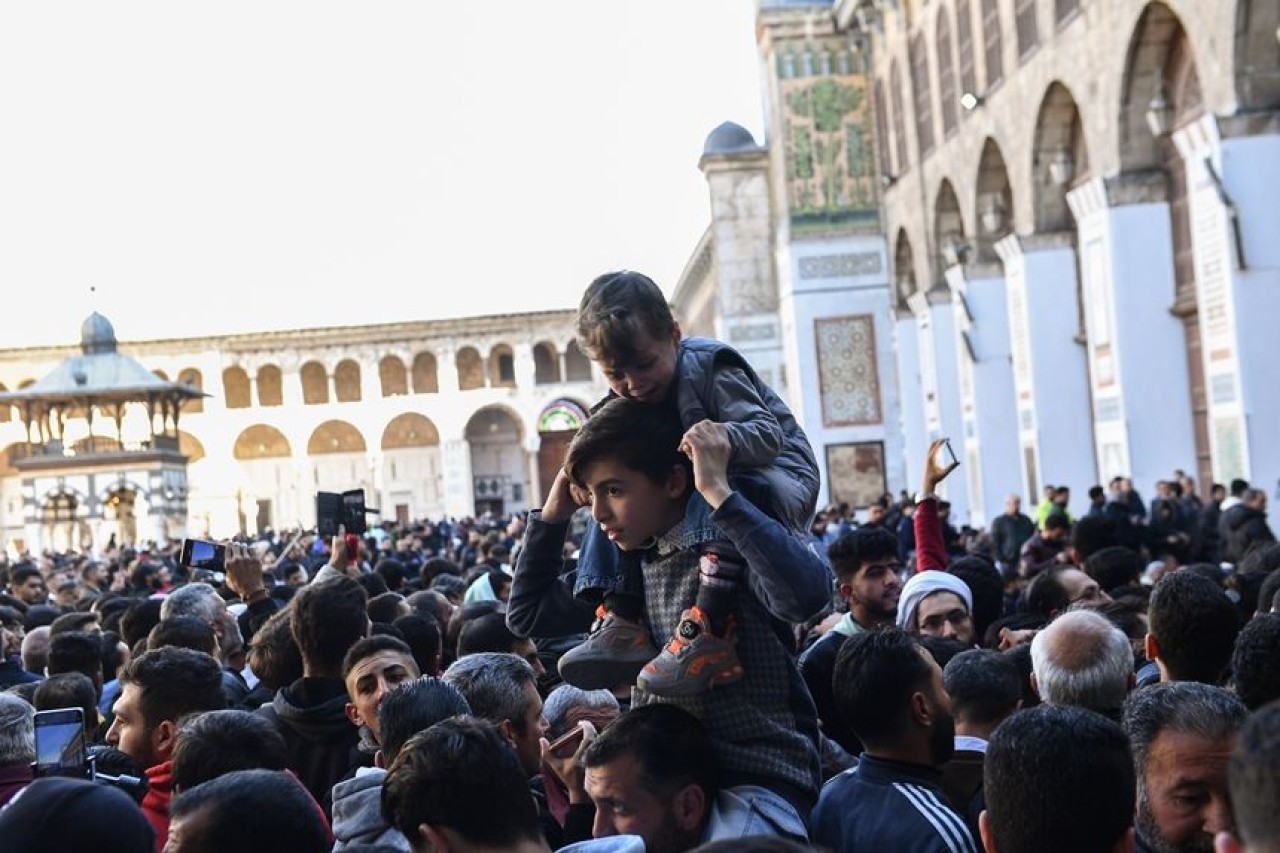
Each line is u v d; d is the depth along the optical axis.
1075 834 3.81
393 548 32.97
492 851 3.96
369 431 80.06
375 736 6.35
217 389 78.56
